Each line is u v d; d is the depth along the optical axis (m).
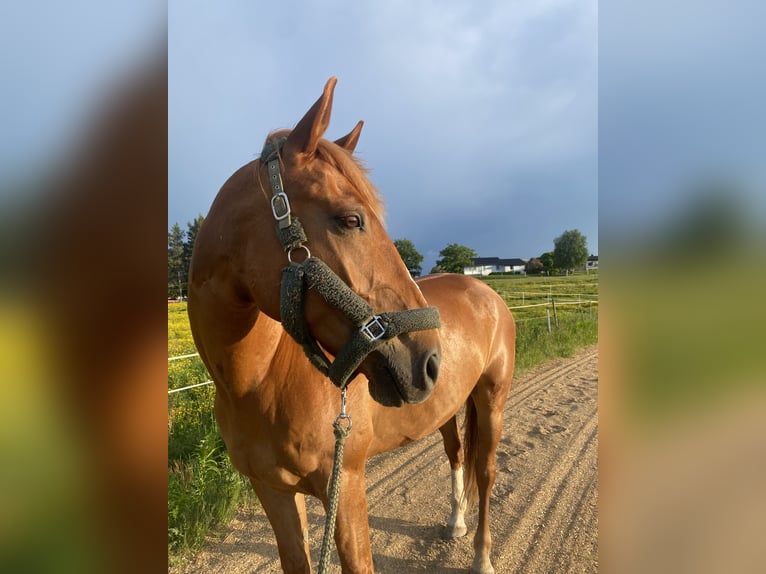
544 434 5.18
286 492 2.01
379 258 1.56
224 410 1.95
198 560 3.02
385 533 3.33
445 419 2.67
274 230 1.55
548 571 2.90
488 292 3.42
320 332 1.54
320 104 1.56
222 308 1.69
